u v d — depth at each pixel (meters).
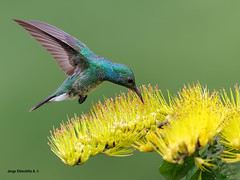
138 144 6.73
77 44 9.40
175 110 6.59
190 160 6.01
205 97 6.32
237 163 5.75
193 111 5.89
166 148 5.84
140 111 6.88
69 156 6.56
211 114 5.82
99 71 8.87
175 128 5.66
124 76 8.79
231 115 6.02
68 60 8.97
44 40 8.70
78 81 8.97
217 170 5.78
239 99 6.29
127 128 6.74
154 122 6.68
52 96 9.20
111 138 6.68
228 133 5.80
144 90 7.11
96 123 6.88
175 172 6.07
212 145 5.99
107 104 7.14
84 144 6.66
